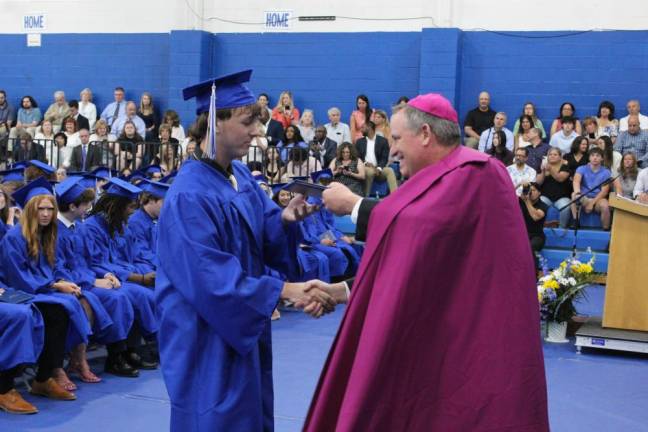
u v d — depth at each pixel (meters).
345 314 2.76
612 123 12.41
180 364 3.07
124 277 6.63
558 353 7.46
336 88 14.16
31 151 11.52
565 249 11.17
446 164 2.73
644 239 7.53
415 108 2.80
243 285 3.03
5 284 5.76
